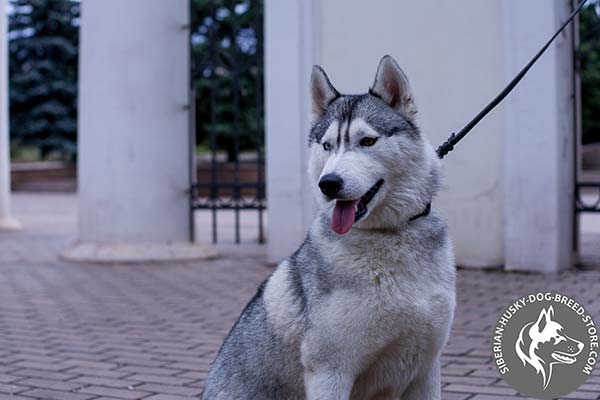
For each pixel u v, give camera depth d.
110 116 11.44
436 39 10.05
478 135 9.91
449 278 3.65
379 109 3.71
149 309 8.17
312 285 3.56
